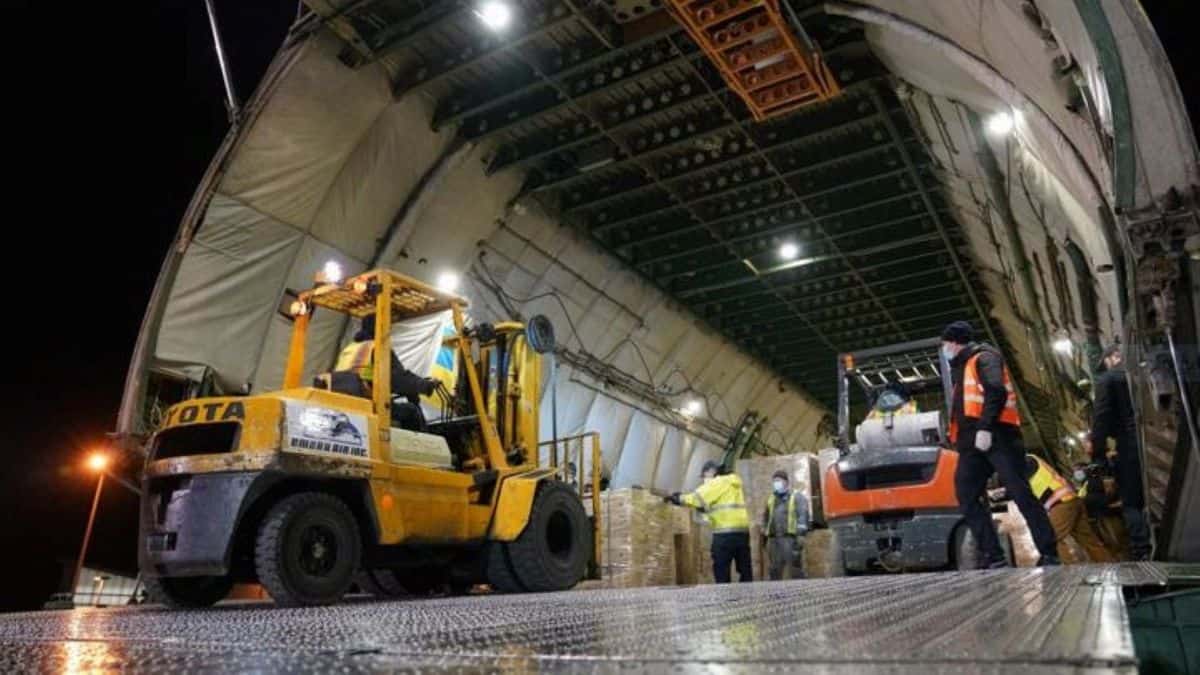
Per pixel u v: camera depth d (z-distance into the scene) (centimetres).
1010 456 602
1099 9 429
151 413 1037
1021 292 1447
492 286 1443
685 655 142
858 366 1138
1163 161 420
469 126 1264
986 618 181
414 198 1252
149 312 1028
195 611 552
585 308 1641
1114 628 146
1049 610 189
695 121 1292
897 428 895
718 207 1537
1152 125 423
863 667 120
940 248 1683
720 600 323
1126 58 427
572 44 1137
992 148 1002
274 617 392
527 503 760
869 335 2192
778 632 177
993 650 129
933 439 879
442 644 184
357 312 812
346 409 637
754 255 1672
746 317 2028
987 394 609
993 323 1998
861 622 189
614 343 1739
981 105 870
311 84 1063
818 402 2612
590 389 1683
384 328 686
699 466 2055
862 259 1748
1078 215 751
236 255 1091
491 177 1342
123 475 1005
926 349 1085
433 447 711
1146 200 423
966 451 623
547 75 1155
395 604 515
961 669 114
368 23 1065
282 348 1154
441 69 1128
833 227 1589
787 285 1839
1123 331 494
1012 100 716
